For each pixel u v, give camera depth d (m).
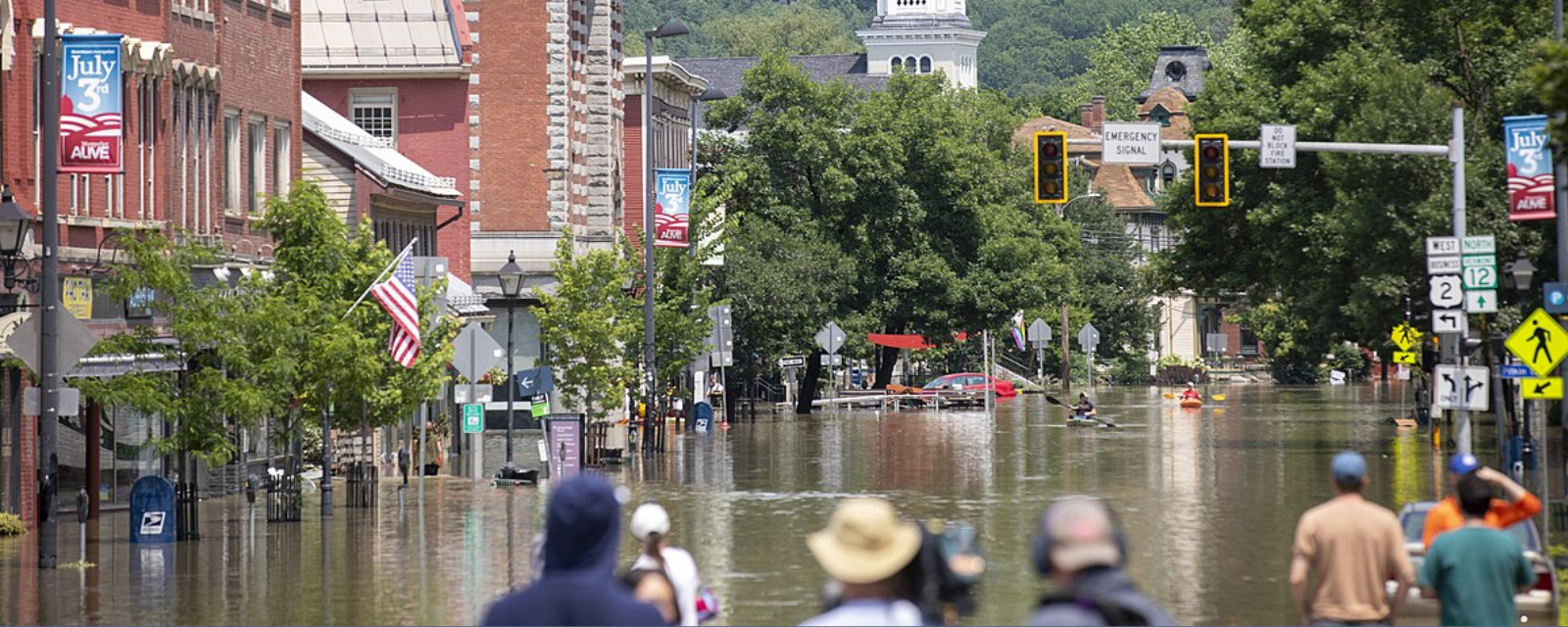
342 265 81.62
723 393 166.62
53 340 59.75
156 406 65.94
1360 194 108.19
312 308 77.25
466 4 156.00
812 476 100.00
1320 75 122.56
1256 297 141.50
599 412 121.44
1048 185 88.06
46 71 59.81
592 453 113.88
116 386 65.44
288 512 79.62
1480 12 112.81
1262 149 86.69
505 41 156.00
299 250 80.88
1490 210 104.38
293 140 104.81
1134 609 19.11
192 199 89.31
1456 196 83.31
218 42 92.56
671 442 139.38
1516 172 80.25
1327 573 32.91
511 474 99.06
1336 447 119.56
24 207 72.56
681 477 100.94
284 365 72.31
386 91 150.75
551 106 156.38
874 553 21.52
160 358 78.19
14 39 72.81
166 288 68.75
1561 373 84.69
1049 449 122.38
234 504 86.38
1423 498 78.88
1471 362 101.81
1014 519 73.12
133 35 82.69
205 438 69.38
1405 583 32.75
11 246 61.66
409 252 89.69
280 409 74.19
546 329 119.19
